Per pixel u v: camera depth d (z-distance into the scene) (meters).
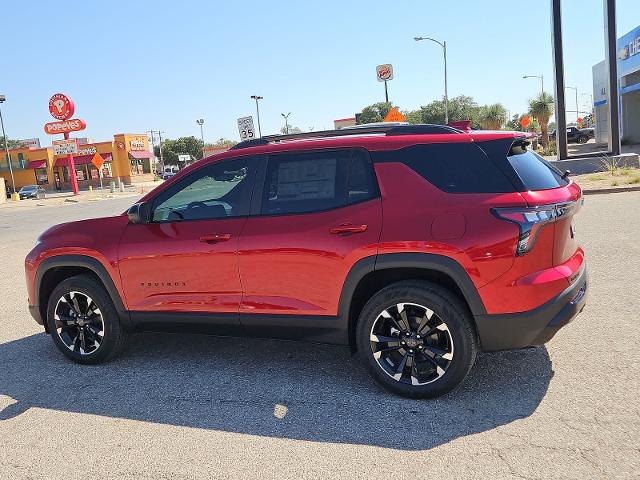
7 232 18.42
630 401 3.54
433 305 3.65
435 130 3.96
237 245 4.16
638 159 19.53
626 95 39.09
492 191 3.60
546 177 3.82
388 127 4.12
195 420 3.75
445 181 3.73
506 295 3.52
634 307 5.30
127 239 4.60
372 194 3.88
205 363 4.78
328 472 3.04
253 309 4.18
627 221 9.85
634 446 3.05
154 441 3.51
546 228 3.52
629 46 36.12
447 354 3.69
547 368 4.14
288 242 3.99
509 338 3.59
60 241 4.84
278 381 4.31
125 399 4.15
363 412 3.70
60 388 4.43
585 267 4.05
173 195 4.55
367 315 3.84
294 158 4.18
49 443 3.56
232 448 3.36
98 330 4.82
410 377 3.84
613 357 4.22
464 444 3.21
